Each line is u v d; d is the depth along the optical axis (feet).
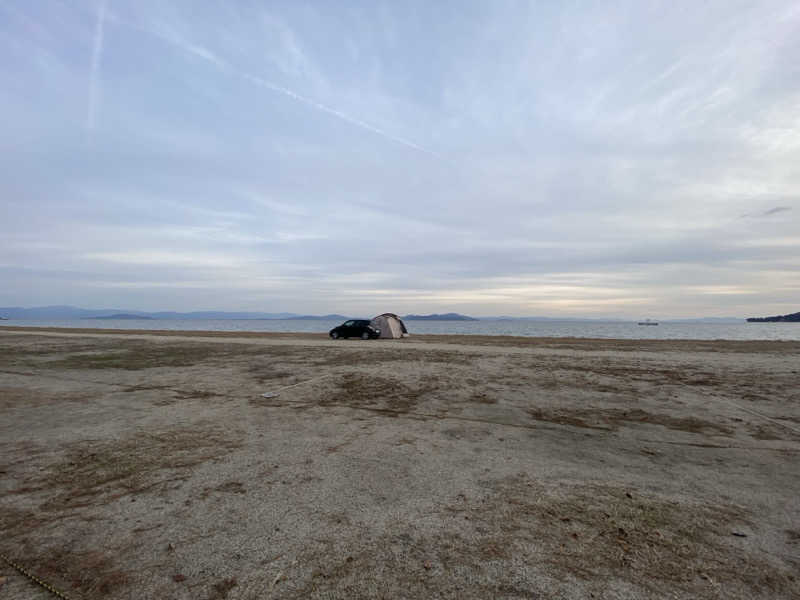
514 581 9.69
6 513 13.23
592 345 82.07
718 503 14.37
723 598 9.16
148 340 90.94
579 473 17.21
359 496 14.58
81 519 12.81
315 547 11.21
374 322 110.52
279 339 98.48
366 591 9.32
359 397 31.94
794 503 14.47
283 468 17.26
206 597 9.14
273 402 30.17
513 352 63.93
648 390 34.22
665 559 10.71
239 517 12.94
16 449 19.60
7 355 59.77
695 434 23.09
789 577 10.02
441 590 9.36
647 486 15.87
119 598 9.14
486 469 17.51
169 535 11.85
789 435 22.88
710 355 59.93
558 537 11.78
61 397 31.55
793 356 58.34
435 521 12.72
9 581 9.77
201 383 37.29
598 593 9.27
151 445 20.29
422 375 41.16
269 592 9.32
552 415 26.99
